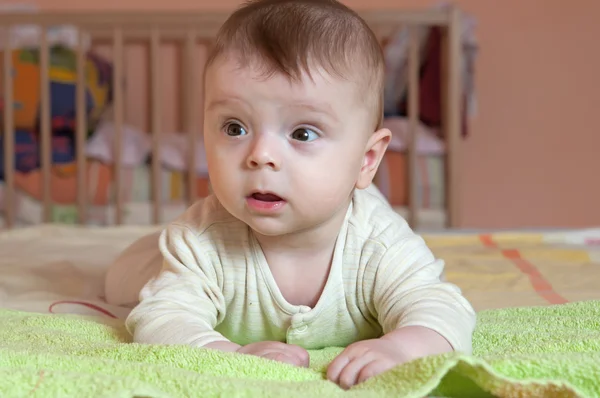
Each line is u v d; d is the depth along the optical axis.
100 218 2.45
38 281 1.26
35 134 2.53
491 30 3.04
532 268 1.36
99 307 1.07
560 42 3.02
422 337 0.70
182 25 2.43
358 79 0.73
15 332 0.84
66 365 0.64
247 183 0.70
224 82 0.71
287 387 0.60
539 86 3.03
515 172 3.05
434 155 2.48
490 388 0.58
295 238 0.79
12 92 2.43
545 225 3.05
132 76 3.04
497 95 3.05
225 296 0.83
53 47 2.57
